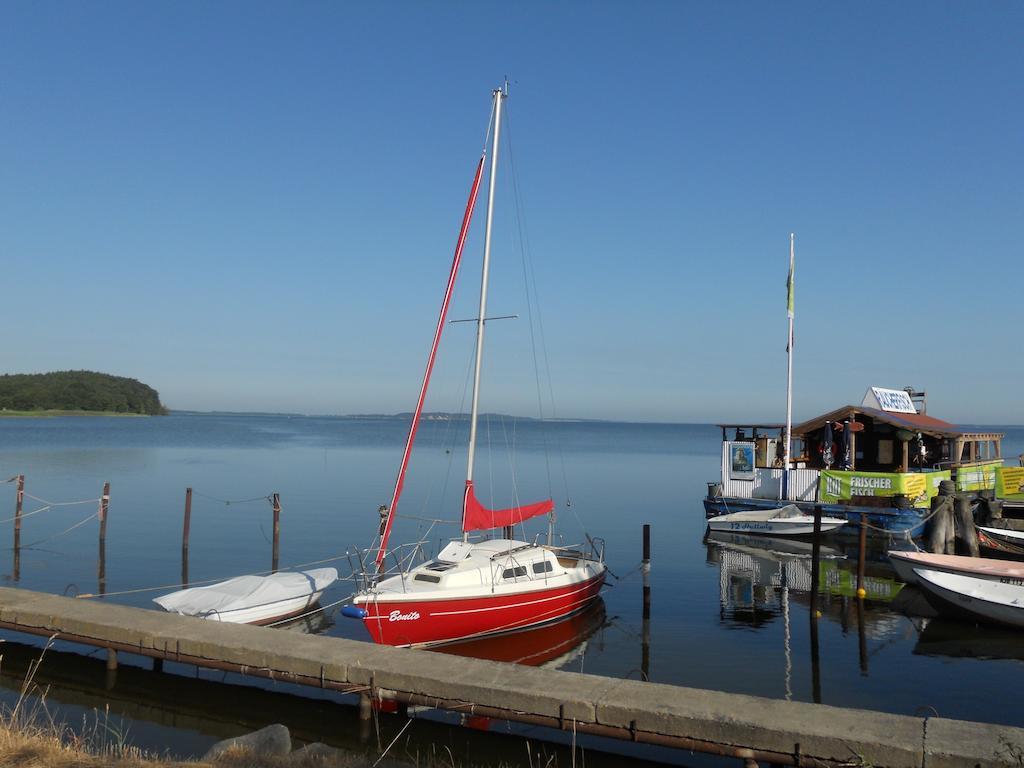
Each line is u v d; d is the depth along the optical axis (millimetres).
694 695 12336
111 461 74125
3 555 30172
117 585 25484
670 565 30500
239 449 102188
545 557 21344
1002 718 14875
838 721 11273
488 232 21953
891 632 20812
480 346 21625
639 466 88125
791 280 37281
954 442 39188
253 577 22906
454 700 12828
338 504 46531
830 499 35500
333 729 13711
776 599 24734
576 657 18516
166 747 12891
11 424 167125
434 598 18156
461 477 67375
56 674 16156
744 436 40688
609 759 12711
